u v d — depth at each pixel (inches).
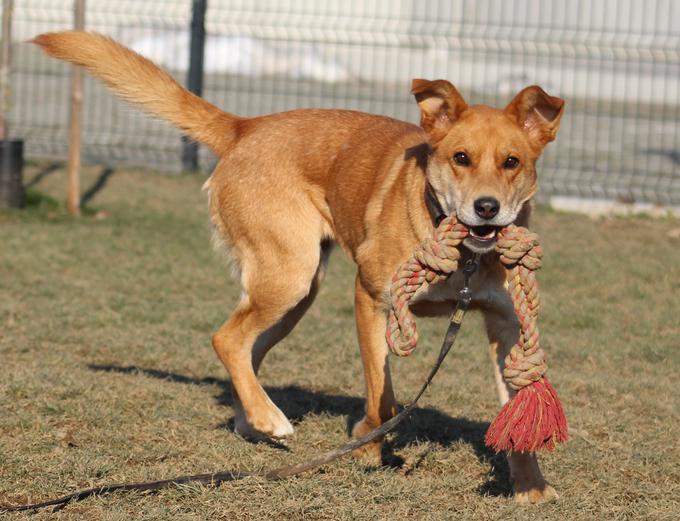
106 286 521.3
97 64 338.3
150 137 1021.2
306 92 1371.8
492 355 278.7
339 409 352.5
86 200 745.0
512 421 240.4
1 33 685.9
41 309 466.0
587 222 738.2
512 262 248.7
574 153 1054.4
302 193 320.2
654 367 418.3
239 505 253.9
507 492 277.0
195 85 880.3
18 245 595.2
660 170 948.6
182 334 438.9
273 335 343.9
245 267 323.6
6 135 693.9
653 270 589.6
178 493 259.9
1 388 339.0
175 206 744.3
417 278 253.4
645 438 321.4
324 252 332.5
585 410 349.1
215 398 354.3
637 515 257.4
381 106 1278.3
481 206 252.8
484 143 264.2
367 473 280.4
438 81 269.3
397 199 285.4
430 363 411.8
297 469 266.2
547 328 475.5
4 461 277.9
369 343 291.6
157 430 311.1
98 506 251.6
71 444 297.4
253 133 330.6
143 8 1258.0
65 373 362.6
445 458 301.7
